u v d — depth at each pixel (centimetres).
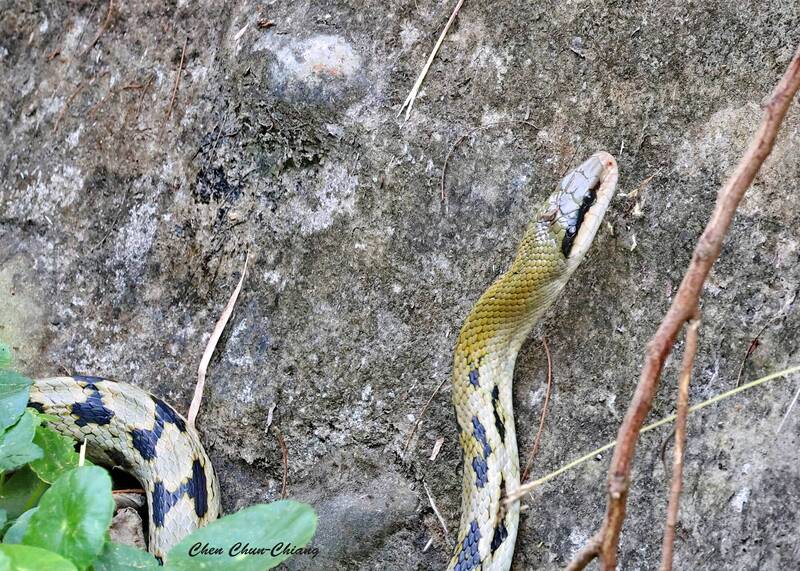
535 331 112
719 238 97
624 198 112
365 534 112
